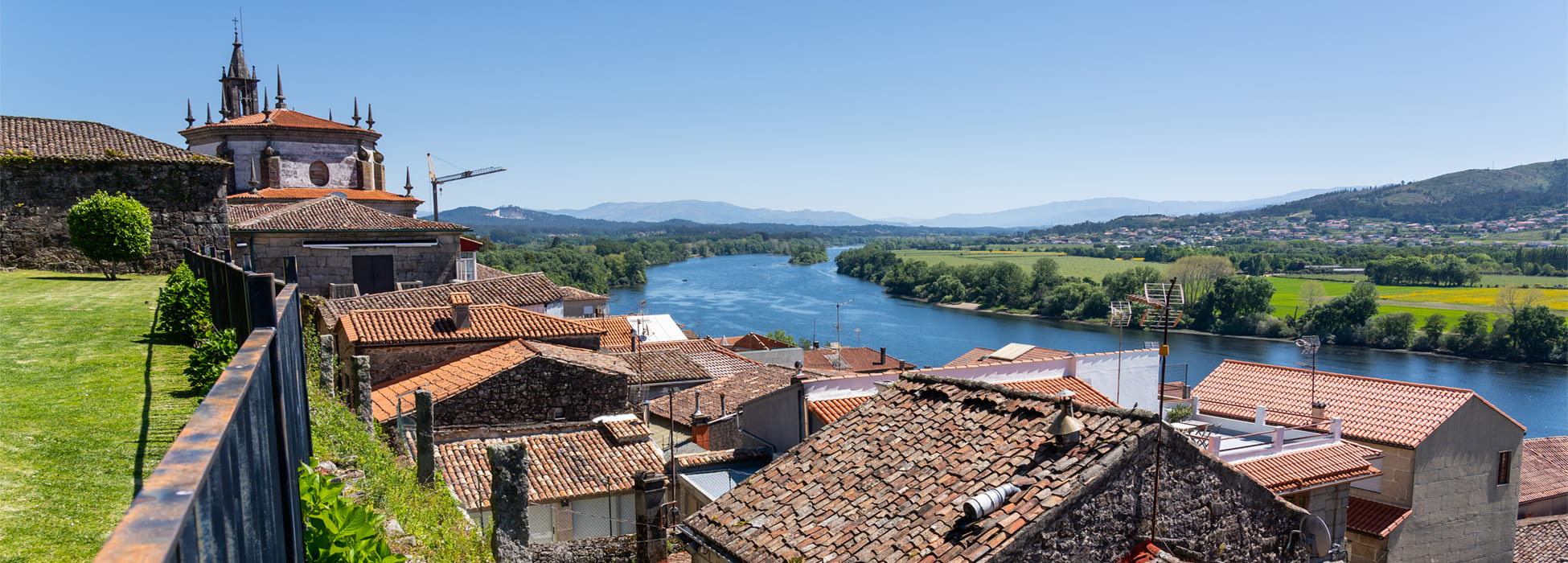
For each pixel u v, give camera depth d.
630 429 21.83
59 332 16.83
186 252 21.33
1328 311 107.25
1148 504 11.60
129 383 12.63
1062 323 130.12
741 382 33.59
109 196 28.53
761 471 14.35
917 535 11.20
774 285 194.12
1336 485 21.28
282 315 7.72
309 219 40.75
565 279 147.50
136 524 2.51
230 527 3.68
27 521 7.07
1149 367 27.08
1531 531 28.00
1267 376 29.36
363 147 53.94
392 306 33.59
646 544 16.06
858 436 14.45
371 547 7.78
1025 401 13.49
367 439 15.68
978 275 158.75
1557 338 88.31
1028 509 10.91
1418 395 25.52
